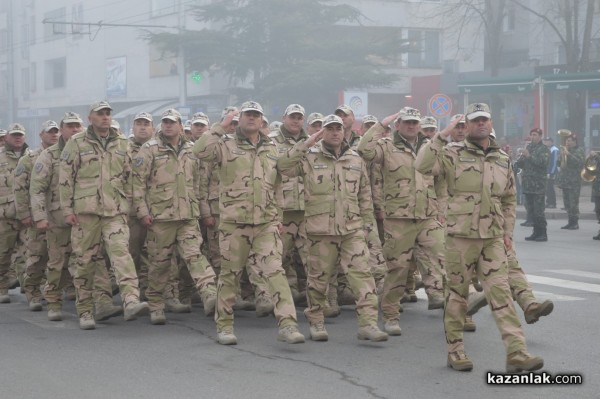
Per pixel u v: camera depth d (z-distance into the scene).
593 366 9.72
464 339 11.21
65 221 12.16
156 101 72.75
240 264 10.89
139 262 13.91
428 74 66.75
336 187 10.98
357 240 11.07
